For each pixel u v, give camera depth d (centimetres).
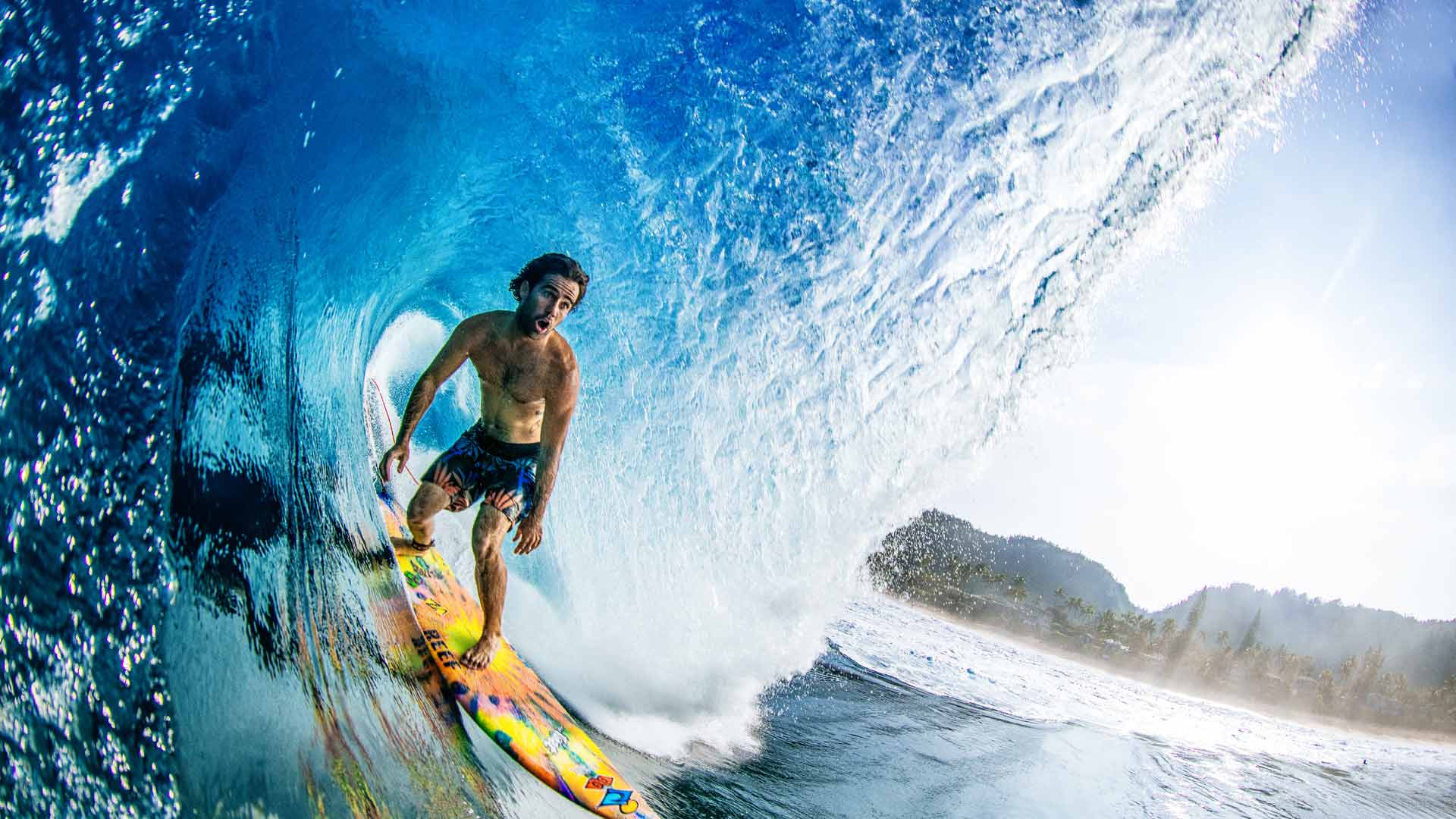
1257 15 732
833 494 686
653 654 541
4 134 236
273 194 317
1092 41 705
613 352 593
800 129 633
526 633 484
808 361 666
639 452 593
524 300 302
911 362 708
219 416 251
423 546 342
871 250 675
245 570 236
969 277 715
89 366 221
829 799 418
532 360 304
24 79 246
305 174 344
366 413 427
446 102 453
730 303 632
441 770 265
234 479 247
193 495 230
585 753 323
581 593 539
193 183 274
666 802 354
